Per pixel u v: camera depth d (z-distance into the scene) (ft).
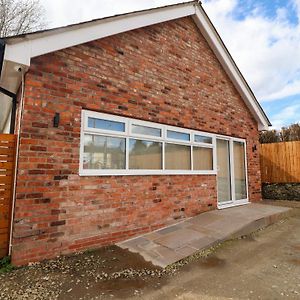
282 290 9.98
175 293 9.78
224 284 10.54
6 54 11.83
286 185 32.48
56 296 9.45
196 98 22.75
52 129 13.56
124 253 13.91
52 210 13.17
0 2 53.72
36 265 12.13
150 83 18.84
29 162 12.66
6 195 12.98
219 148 25.68
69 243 13.61
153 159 18.71
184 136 21.38
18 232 12.09
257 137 30.81
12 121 15.94
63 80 14.21
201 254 13.98
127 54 17.57
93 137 15.39
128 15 16.85
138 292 9.83
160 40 20.13
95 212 14.79
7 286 10.13
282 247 15.10
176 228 18.12
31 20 58.18
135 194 16.96
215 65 25.50
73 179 14.07
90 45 15.60
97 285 10.35
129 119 17.25
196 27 23.90
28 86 13.00
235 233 16.88
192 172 21.63
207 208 22.62
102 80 15.93
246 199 27.96
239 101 28.35
